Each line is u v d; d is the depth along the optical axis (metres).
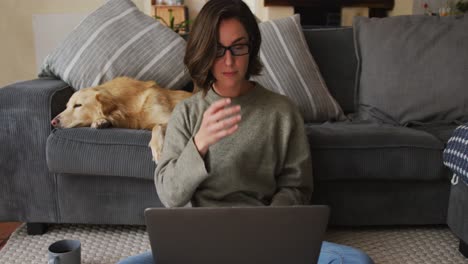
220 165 1.28
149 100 1.93
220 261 0.79
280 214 0.77
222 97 1.29
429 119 2.16
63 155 1.73
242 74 1.22
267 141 1.31
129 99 1.93
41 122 1.82
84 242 1.88
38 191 1.88
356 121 2.18
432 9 5.16
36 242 1.89
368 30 2.32
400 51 2.21
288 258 0.79
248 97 1.31
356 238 1.93
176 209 0.76
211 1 1.20
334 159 1.77
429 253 1.79
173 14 4.82
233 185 1.29
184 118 1.31
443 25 2.25
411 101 2.16
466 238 1.68
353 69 2.44
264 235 0.78
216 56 1.18
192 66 1.21
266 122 1.31
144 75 2.10
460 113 2.13
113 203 1.86
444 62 2.16
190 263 0.79
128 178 1.83
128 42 2.11
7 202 1.90
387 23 2.31
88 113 1.85
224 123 0.94
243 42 1.19
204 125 0.96
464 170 1.60
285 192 1.34
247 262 0.79
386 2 5.14
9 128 1.84
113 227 2.02
